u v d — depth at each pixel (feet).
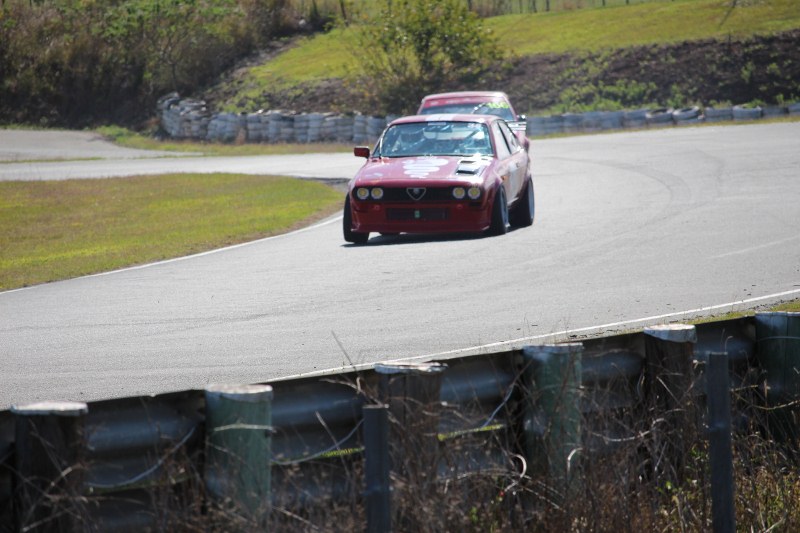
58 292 145.48
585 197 231.30
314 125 505.66
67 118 647.56
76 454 39.83
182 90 650.02
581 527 50.67
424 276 142.31
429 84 549.54
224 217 242.58
